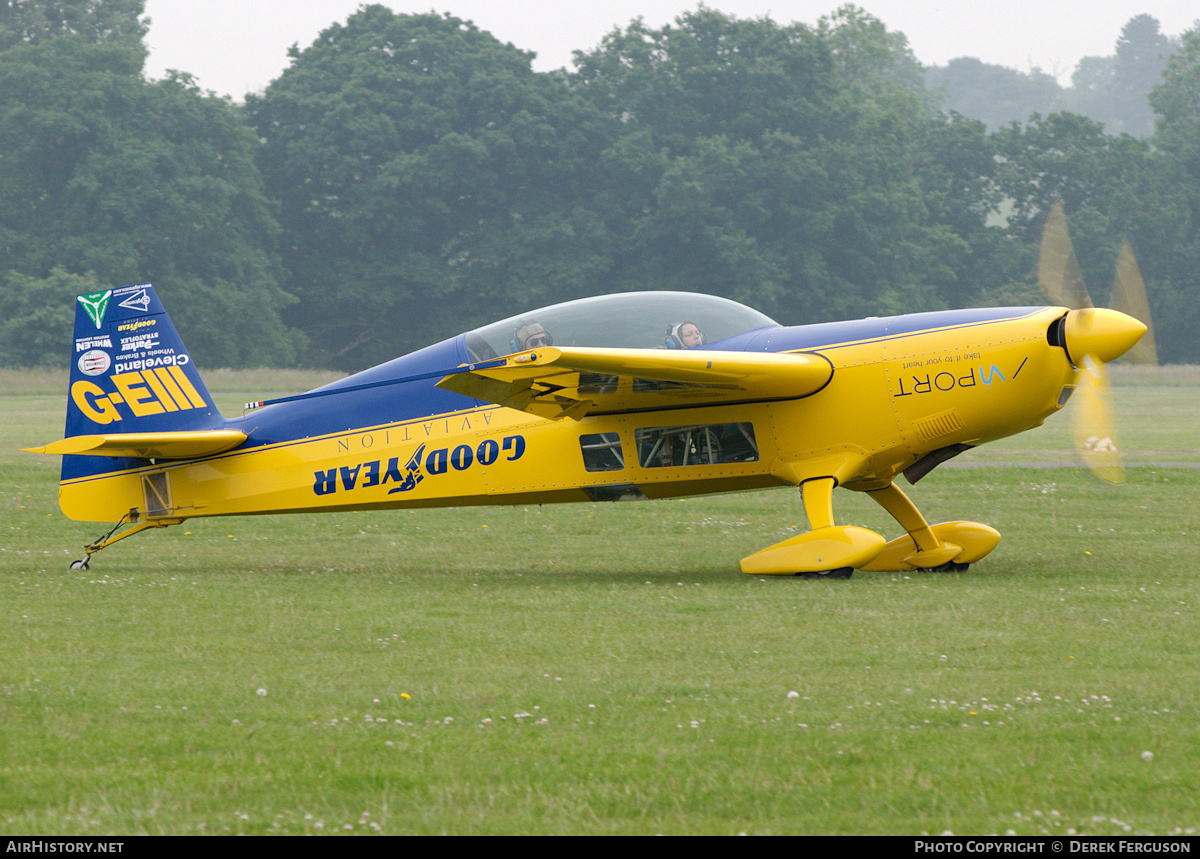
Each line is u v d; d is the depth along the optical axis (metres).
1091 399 34.66
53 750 16.36
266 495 36.78
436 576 33.97
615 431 34.09
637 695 19.36
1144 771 15.40
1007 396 32.03
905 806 14.30
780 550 32.84
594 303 35.00
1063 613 26.38
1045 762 15.74
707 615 26.61
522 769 15.65
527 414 34.72
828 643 23.36
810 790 14.82
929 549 34.25
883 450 32.91
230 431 37.03
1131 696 19.06
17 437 87.19
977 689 19.58
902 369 32.56
